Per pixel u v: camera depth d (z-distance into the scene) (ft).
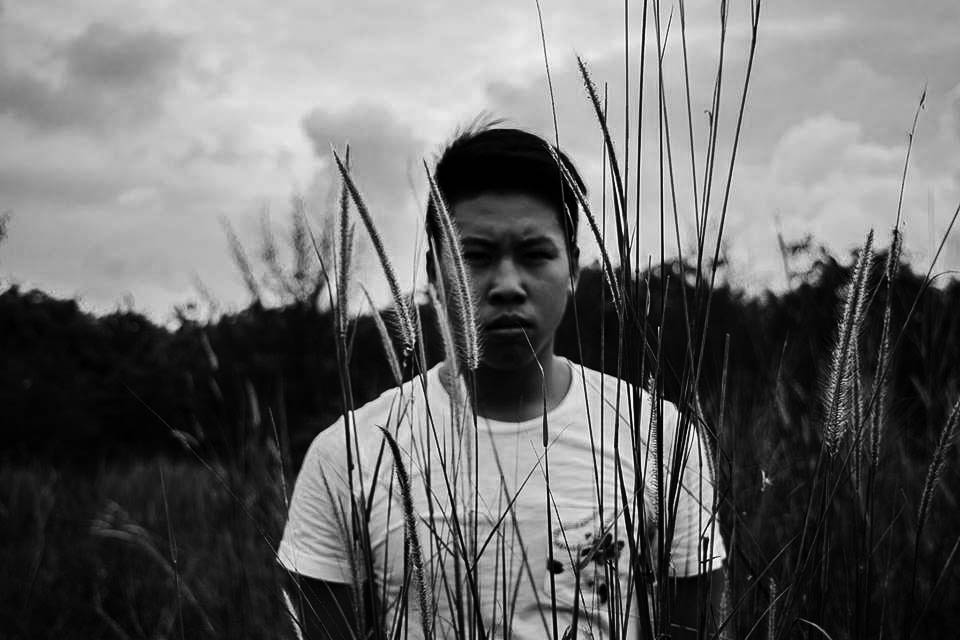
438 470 5.41
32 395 44.34
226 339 24.81
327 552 5.48
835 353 3.83
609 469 5.55
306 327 25.49
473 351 4.03
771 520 7.25
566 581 5.26
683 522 5.08
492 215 5.30
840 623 4.33
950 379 8.20
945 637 5.88
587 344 9.58
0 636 13.80
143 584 14.85
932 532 7.13
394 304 3.87
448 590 3.96
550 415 5.74
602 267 3.72
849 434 4.18
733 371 9.43
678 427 3.69
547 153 5.34
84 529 19.60
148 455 37.78
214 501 12.91
